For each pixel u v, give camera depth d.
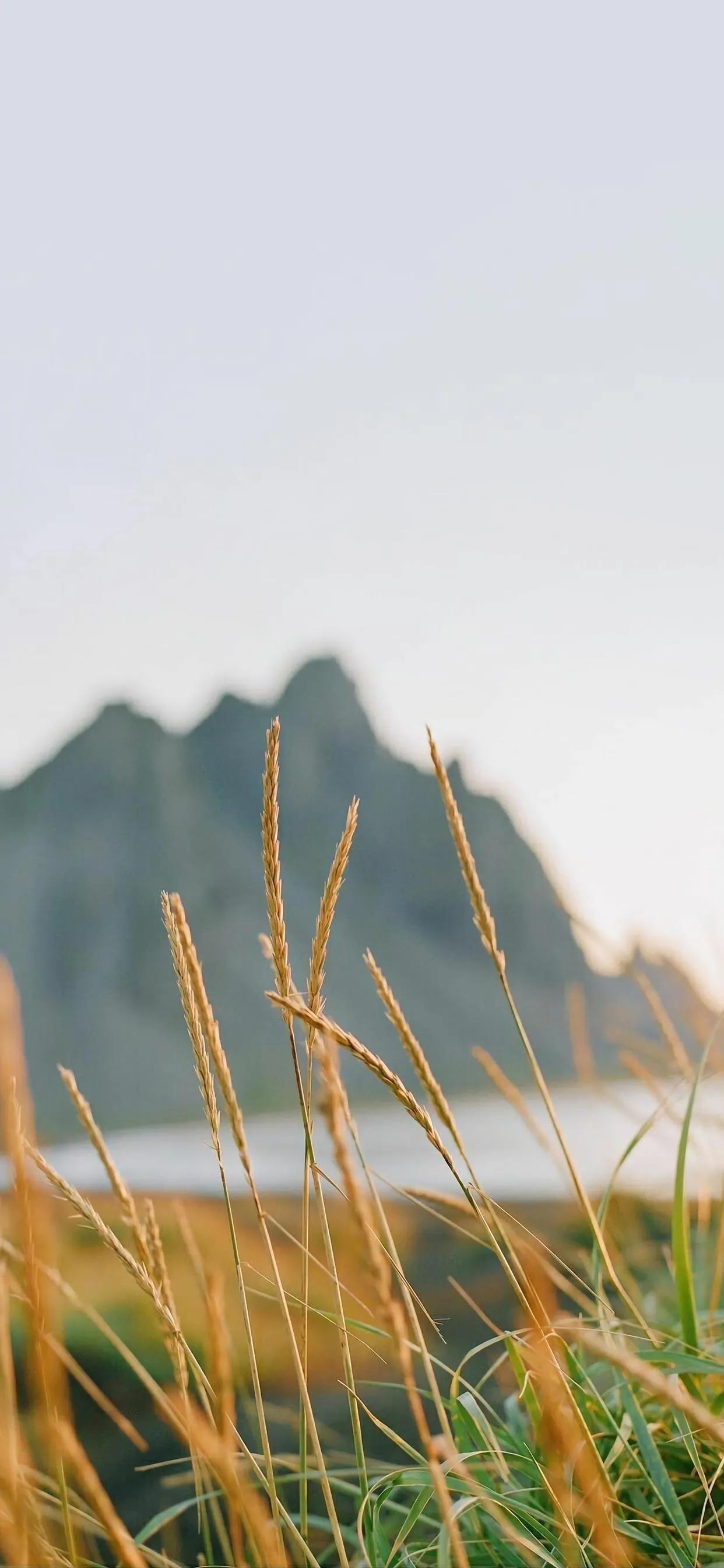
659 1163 2.43
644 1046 2.41
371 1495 1.44
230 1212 1.39
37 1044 130.75
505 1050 131.50
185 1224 1.48
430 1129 1.25
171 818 165.12
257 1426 1.47
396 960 152.62
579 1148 6.13
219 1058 1.37
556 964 161.12
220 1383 1.03
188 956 1.37
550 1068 123.88
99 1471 5.86
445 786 1.47
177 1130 105.94
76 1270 9.55
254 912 153.50
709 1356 1.51
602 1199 1.64
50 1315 1.12
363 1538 1.40
